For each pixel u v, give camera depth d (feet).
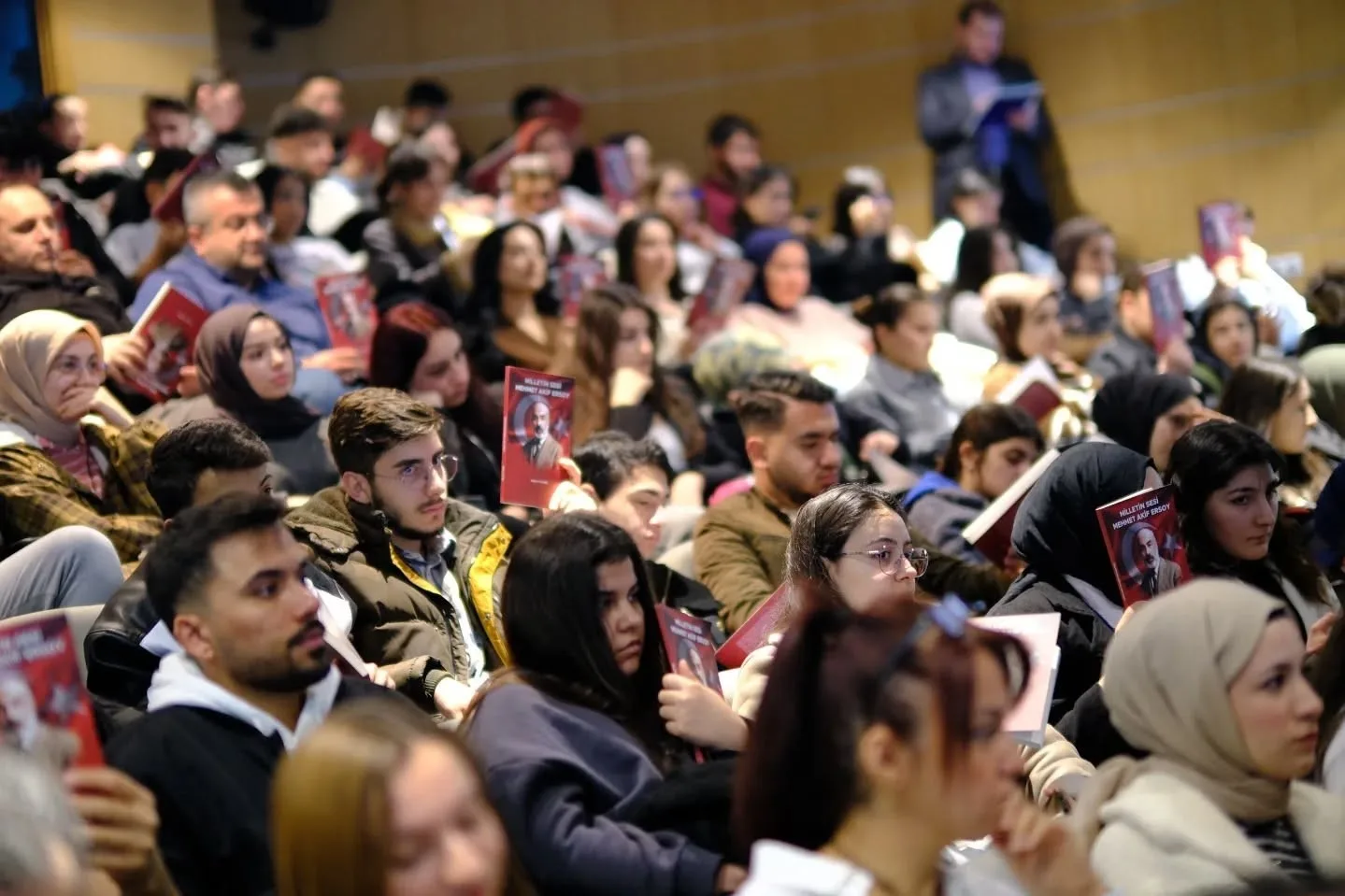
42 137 27.02
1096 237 31.32
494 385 21.83
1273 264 32.30
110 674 12.89
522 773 11.20
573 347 23.15
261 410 18.67
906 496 20.21
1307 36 37.55
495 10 41.14
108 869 9.83
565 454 16.57
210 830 10.99
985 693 8.59
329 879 8.69
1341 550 17.20
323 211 30.12
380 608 14.67
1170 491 14.71
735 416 23.70
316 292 20.98
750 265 26.48
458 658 14.99
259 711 11.37
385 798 8.69
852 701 8.54
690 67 41.86
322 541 14.79
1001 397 22.57
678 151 41.96
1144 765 10.78
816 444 18.16
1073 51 39.63
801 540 14.67
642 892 10.74
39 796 8.21
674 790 11.37
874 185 34.78
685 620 12.53
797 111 41.98
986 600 18.04
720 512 18.19
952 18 40.83
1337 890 10.18
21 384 16.99
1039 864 9.56
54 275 20.95
